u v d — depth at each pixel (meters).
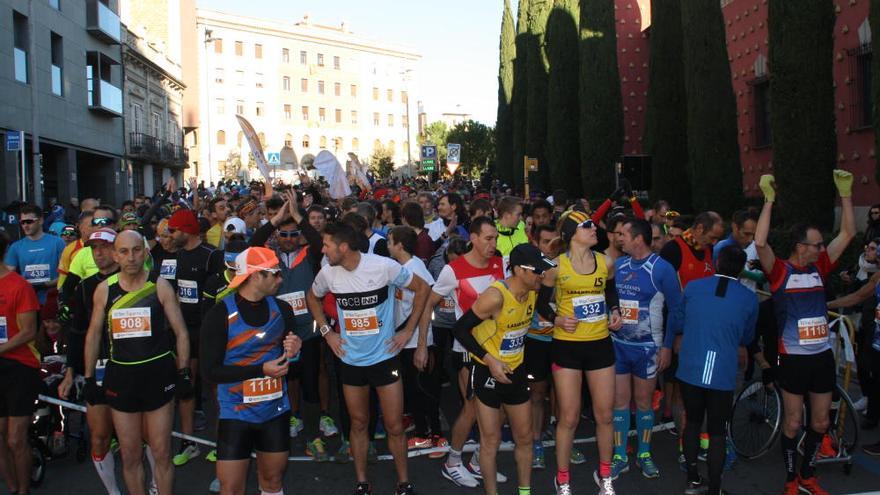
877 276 5.79
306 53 79.75
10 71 22.80
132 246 4.41
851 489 5.26
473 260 5.38
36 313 5.03
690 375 4.91
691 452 5.05
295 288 6.16
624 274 5.58
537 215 7.38
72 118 28.22
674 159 17.30
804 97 11.52
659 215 8.93
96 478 5.70
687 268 6.30
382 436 6.73
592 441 6.43
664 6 17.36
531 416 4.80
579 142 23.14
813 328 5.03
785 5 11.59
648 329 5.51
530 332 5.55
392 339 5.08
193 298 6.35
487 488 4.88
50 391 5.86
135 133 36.75
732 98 15.18
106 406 4.76
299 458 6.09
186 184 54.53
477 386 4.77
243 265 4.01
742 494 5.24
